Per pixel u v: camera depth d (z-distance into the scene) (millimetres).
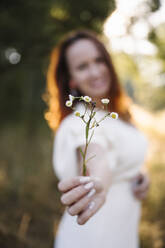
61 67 1561
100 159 1019
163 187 3059
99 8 2332
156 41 2646
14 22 2398
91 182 818
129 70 3525
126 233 1381
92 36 1541
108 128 1194
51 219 2314
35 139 3031
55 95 1642
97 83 1519
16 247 1725
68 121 1220
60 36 2453
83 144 1050
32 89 2799
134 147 1314
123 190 1370
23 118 2926
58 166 1213
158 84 4414
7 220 2053
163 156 4379
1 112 2951
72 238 1356
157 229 2301
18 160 2988
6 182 2742
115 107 1701
